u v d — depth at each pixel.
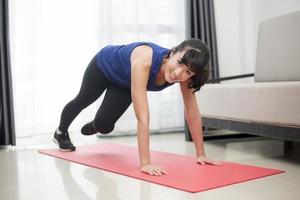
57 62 3.09
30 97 2.99
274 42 2.74
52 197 1.40
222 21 3.60
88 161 2.06
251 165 1.94
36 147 2.70
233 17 3.64
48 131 3.10
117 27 3.24
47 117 3.09
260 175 1.67
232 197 1.35
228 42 3.63
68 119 2.37
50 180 1.67
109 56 2.05
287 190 1.44
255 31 3.59
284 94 1.87
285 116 1.87
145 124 1.68
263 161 2.06
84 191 1.47
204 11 3.45
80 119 3.16
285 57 2.63
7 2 2.76
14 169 1.92
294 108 1.81
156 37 3.39
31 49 2.97
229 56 3.64
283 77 2.64
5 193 1.47
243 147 2.57
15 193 1.47
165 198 1.35
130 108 3.29
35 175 1.77
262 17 3.49
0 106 2.78
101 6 3.17
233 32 3.64
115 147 2.56
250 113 2.12
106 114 2.14
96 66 2.12
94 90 2.22
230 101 2.31
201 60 1.57
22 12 2.94
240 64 3.67
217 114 2.46
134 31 3.28
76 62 3.14
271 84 1.97
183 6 3.48
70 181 1.64
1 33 2.75
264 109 2.01
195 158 2.08
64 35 3.10
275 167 1.89
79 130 3.17
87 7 3.16
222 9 3.60
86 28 3.16
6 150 2.58
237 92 2.23
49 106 3.09
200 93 2.63
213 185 1.50
